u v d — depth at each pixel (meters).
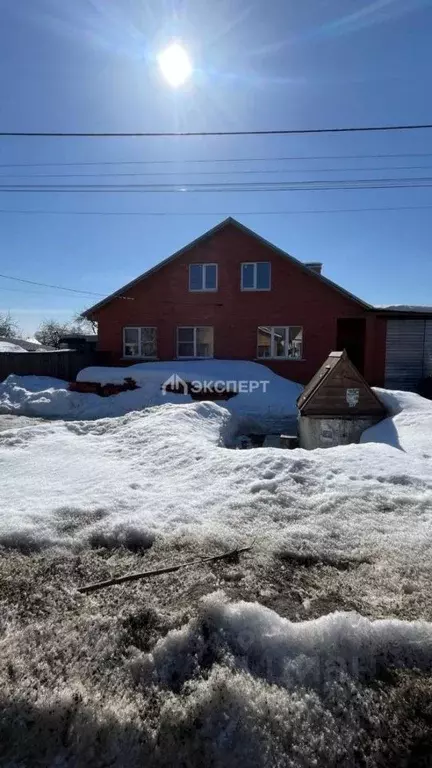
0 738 1.64
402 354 15.37
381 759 1.57
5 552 2.85
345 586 2.48
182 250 16.48
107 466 4.88
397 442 5.86
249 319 16.42
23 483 4.21
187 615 2.20
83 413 11.39
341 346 18.61
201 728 1.64
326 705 1.72
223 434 7.43
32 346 30.45
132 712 1.69
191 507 3.54
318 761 1.54
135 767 1.55
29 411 11.62
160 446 5.53
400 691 1.79
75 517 3.32
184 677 1.86
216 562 2.73
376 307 15.35
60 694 1.74
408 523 3.24
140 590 2.44
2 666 1.88
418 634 2.01
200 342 16.89
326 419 7.18
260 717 1.66
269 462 4.50
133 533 3.05
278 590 2.44
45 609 2.28
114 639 2.05
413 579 2.53
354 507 3.51
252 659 1.92
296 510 3.48
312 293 15.91
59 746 1.62
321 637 1.97
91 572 2.64
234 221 16.17
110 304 17.25
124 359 17.17
